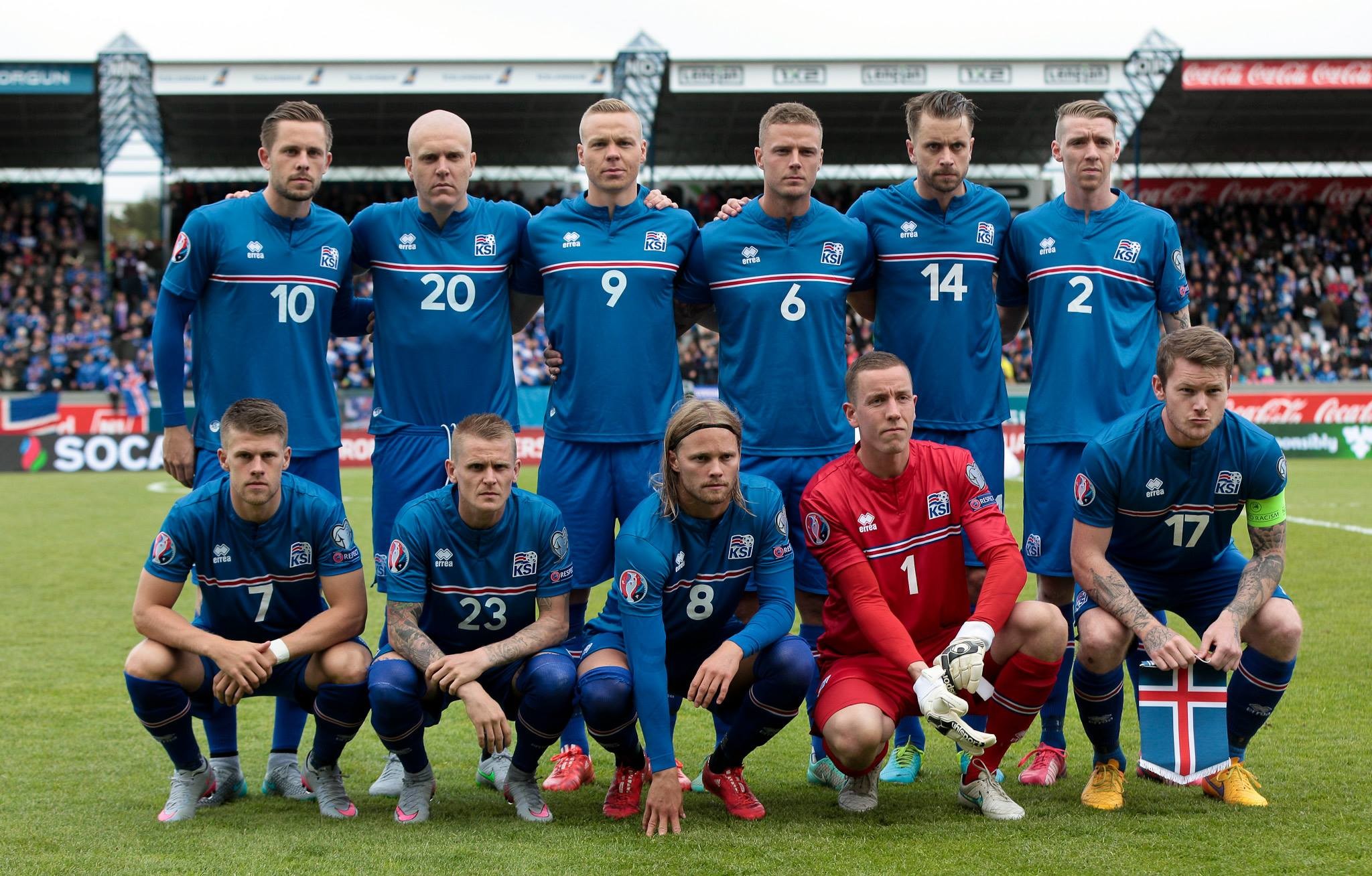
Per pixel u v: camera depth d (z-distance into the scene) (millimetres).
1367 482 16156
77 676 6027
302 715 4332
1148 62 20141
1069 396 4664
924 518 3977
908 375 3838
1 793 4137
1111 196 4750
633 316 4699
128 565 9961
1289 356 24656
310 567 4004
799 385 4691
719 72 20125
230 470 3787
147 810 3953
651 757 3689
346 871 3236
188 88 19922
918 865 3262
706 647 4137
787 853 3393
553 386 4840
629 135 4633
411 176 4656
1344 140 25812
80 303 25234
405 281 4707
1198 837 3492
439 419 4734
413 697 3785
